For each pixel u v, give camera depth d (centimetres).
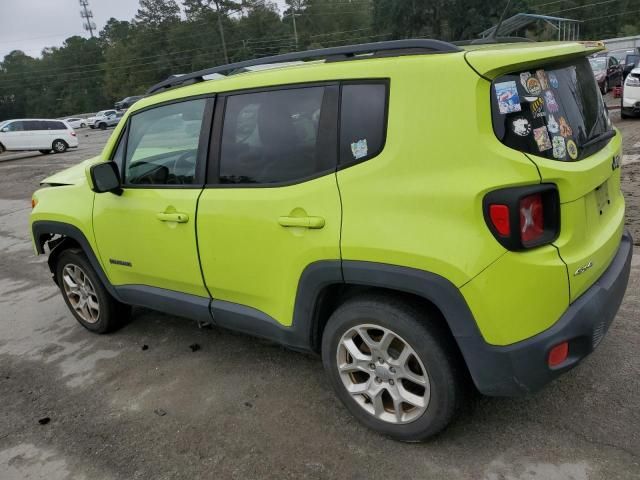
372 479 254
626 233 311
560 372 236
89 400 350
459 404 254
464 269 223
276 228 281
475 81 225
